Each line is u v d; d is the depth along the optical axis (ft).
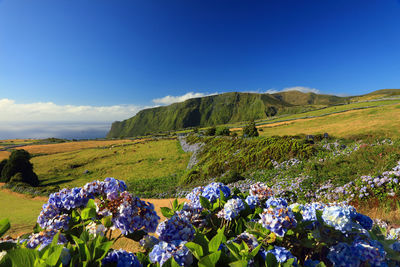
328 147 63.93
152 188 91.20
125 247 16.94
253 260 5.54
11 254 4.35
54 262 4.48
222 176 73.92
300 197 39.40
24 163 118.11
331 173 42.96
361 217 7.70
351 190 31.12
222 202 9.05
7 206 69.87
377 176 30.32
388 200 25.82
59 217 7.14
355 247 5.79
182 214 8.23
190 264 5.61
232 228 8.38
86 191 7.35
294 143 69.87
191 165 119.44
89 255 4.99
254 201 9.26
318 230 6.70
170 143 209.56
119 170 138.51
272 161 67.97
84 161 172.65
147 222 6.51
